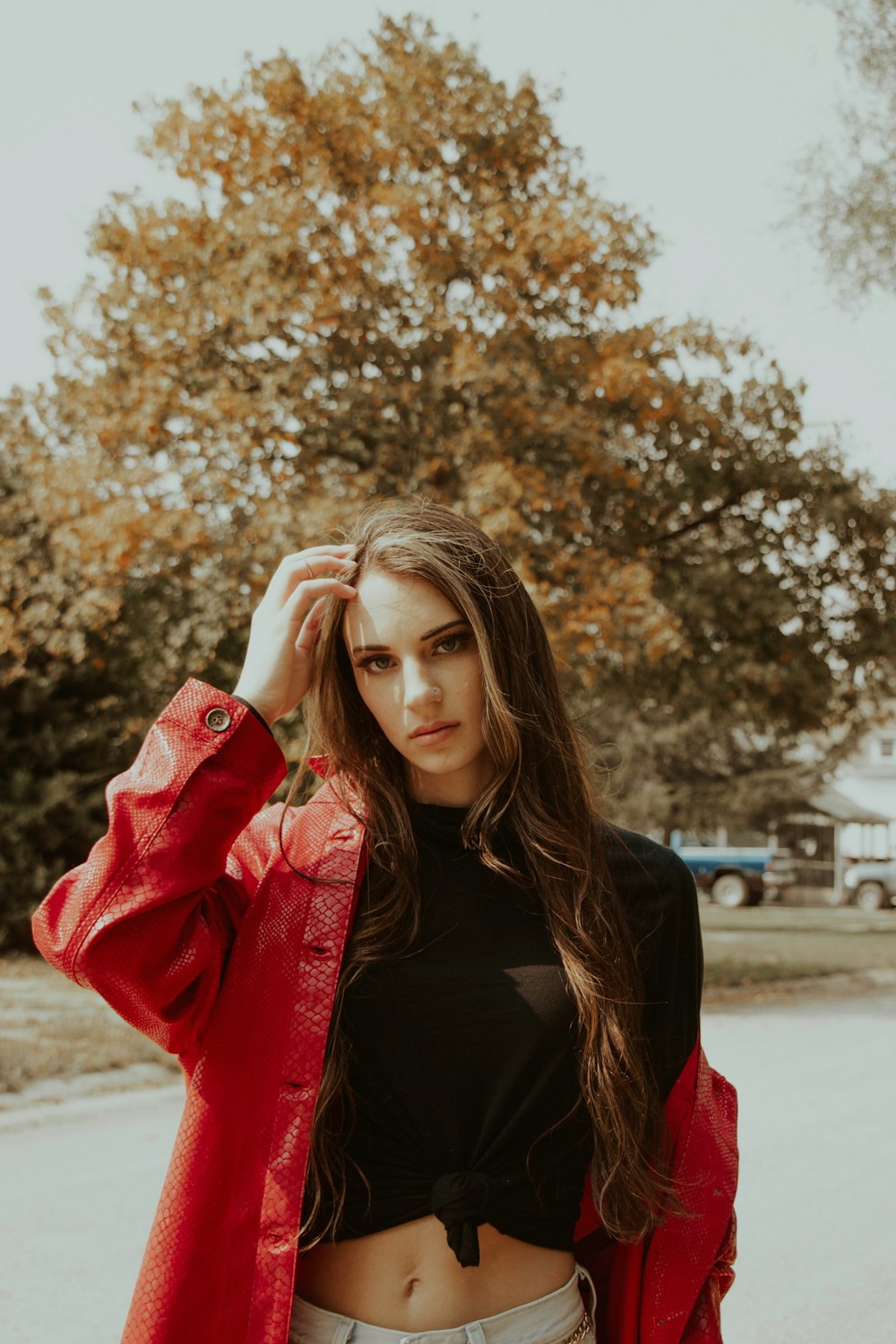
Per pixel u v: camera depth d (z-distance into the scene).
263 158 12.12
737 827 30.42
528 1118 1.44
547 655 1.64
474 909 1.52
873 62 12.41
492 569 1.57
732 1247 1.58
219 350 12.23
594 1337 1.53
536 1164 1.44
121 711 14.90
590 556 11.85
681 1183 1.56
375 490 12.09
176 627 12.84
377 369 12.30
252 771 1.41
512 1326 1.39
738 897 30.67
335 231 12.28
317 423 12.10
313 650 1.58
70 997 10.48
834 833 35.38
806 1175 5.82
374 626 1.51
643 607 11.40
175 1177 1.38
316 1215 1.40
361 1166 1.41
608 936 1.50
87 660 14.55
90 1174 5.59
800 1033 10.58
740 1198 5.44
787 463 14.36
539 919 1.53
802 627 15.09
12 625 12.96
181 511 11.49
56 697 14.75
